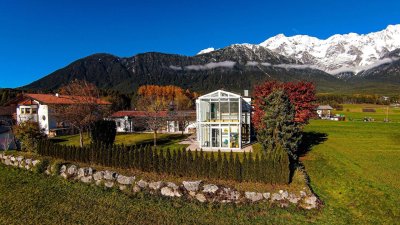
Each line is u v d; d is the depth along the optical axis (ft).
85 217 57.11
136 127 204.54
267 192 66.08
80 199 66.54
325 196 72.59
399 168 95.96
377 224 57.00
